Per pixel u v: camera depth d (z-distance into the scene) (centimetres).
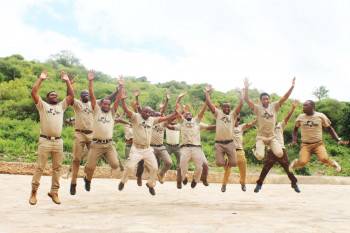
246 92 842
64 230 416
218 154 881
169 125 1031
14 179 1203
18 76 4103
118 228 430
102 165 1972
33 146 2384
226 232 409
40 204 667
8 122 2830
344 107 3244
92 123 803
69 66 5584
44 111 616
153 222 475
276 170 2412
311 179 1723
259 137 830
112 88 4119
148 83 5309
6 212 562
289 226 457
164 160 1022
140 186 1148
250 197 898
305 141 823
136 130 785
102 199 770
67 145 2423
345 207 689
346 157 2761
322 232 420
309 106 814
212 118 3475
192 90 4569
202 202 750
